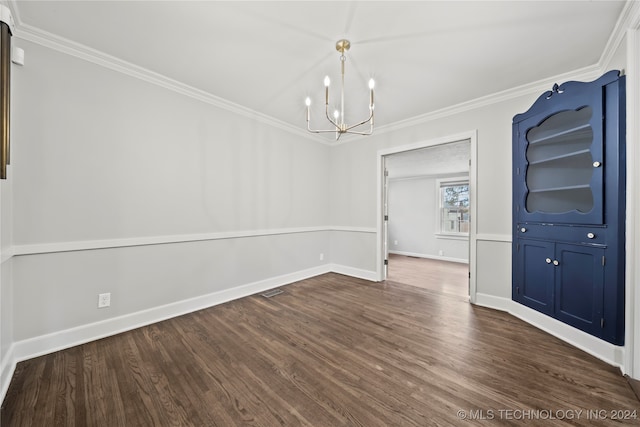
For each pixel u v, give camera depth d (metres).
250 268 3.26
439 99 2.87
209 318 2.52
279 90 2.70
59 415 1.31
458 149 4.10
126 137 2.26
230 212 3.05
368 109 3.14
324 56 2.11
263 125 3.40
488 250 2.84
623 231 1.69
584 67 2.23
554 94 2.13
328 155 4.44
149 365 1.73
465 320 2.47
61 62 1.93
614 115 1.73
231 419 1.29
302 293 3.29
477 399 1.42
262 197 3.40
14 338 1.75
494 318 2.52
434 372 1.66
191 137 2.70
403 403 1.40
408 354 1.88
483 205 2.87
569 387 1.51
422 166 5.41
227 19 1.70
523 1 1.53
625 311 1.66
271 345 2.00
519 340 2.08
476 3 1.55
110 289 2.18
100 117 2.12
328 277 4.09
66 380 1.57
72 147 1.99
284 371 1.67
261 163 3.38
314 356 1.85
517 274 2.54
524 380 1.58
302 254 3.97
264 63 2.21
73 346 1.97
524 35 1.83
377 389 1.51
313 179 4.15
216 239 2.92
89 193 2.07
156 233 2.45
